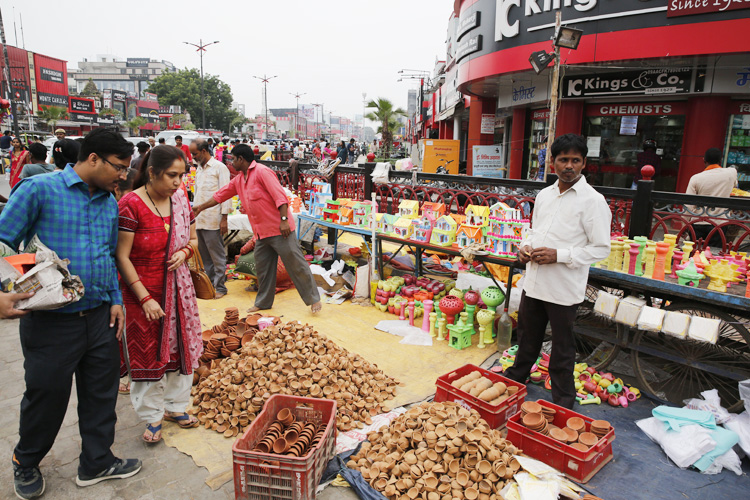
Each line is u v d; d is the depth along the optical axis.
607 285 4.12
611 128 9.88
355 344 4.62
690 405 3.48
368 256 6.59
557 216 3.36
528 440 2.99
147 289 2.90
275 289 5.85
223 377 3.55
